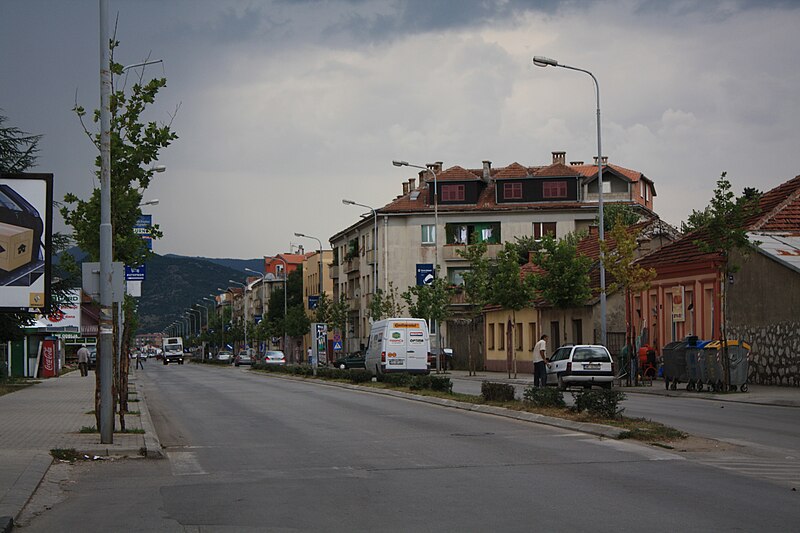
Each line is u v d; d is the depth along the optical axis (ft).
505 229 271.90
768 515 30.68
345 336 329.31
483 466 43.32
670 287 142.51
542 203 271.49
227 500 35.27
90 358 245.45
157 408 91.66
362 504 33.76
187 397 111.34
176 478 41.57
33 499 36.11
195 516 32.09
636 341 151.94
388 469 42.86
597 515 30.91
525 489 36.50
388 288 274.36
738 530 28.32
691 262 133.39
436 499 34.53
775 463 43.42
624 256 124.16
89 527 30.58
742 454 46.68
